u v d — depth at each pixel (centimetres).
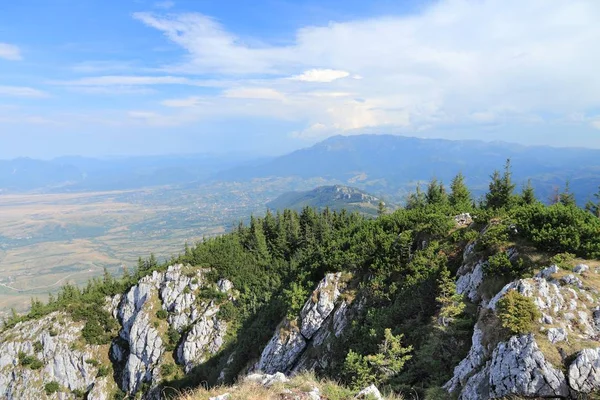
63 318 8488
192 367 6831
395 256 3766
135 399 6900
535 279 1847
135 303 8350
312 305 4156
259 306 7075
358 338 3206
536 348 1451
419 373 2116
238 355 5209
